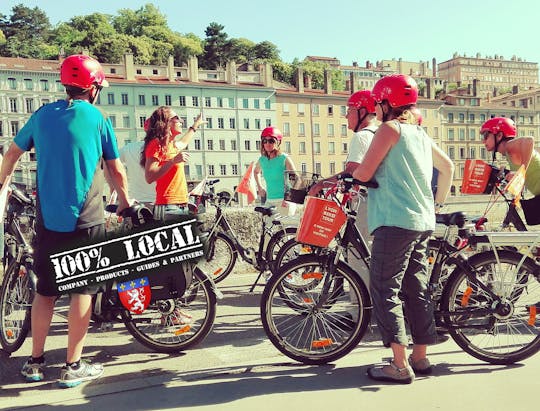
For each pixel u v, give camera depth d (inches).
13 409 118.3
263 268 220.4
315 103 3617.1
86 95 138.6
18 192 159.9
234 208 262.2
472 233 143.3
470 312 141.7
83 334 134.1
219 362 146.8
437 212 150.3
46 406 119.8
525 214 203.5
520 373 134.6
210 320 154.9
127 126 3120.1
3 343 154.6
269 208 221.9
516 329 146.3
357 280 144.8
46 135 131.9
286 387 128.1
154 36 4916.3
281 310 162.6
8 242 161.2
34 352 136.6
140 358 150.7
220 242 236.1
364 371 137.9
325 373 136.9
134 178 203.3
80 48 4394.7
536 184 200.7
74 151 131.6
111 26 4980.3
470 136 4126.5
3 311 156.3
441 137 4013.3
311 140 3597.4
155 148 170.2
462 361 143.6
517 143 201.0
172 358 150.6
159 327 155.1
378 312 131.7
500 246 143.6
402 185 129.9
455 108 4057.6
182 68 3646.7
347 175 141.9
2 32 4586.6
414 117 136.3
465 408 115.5
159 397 123.5
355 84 3831.2
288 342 152.9
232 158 3363.7
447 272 147.4
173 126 173.2
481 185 210.1
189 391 126.5
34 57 4352.9
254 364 143.6
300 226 143.6
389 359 136.7
